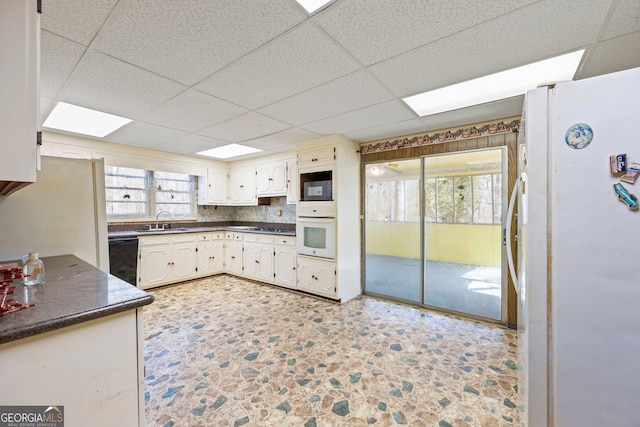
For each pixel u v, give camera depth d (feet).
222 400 5.33
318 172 11.10
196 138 10.77
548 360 3.32
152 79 5.90
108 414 2.92
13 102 2.45
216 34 4.42
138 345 3.13
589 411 3.12
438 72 5.68
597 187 3.04
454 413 5.00
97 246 6.67
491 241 9.53
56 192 6.14
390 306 10.50
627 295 2.94
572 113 3.13
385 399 5.37
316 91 6.55
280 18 4.06
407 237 11.10
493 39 4.58
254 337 7.93
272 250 13.01
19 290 3.37
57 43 4.59
